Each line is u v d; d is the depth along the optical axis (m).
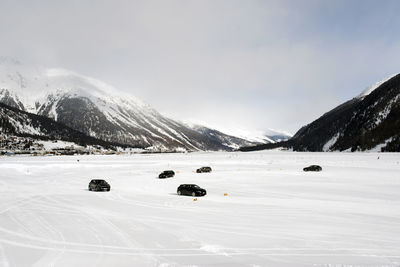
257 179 44.91
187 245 12.59
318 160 92.38
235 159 110.50
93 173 58.09
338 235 14.15
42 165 67.88
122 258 10.95
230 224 16.56
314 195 28.86
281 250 11.93
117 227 15.75
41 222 16.88
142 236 13.98
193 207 22.28
